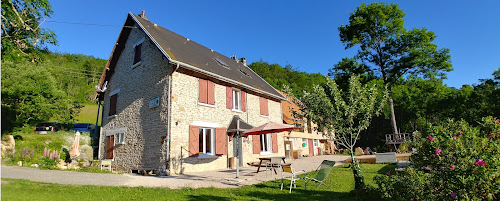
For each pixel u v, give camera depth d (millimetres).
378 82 30031
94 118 36219
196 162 13156
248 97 17703
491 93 27125
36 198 6129
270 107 20188
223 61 20141
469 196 5285
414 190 6133
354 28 26781
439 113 33406
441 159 5652
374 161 16750
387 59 26422
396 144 24891
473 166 5246
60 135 17172
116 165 14719
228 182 9625
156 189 8125
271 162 10383
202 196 7285
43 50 14383
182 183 9305
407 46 25172
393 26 25500
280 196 7441
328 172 8594
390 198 6305
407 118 36438
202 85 14164
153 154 12742
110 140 15672
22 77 20562
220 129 14562
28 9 12430
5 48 12648
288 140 22719
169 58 12320
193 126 13203
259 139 17828
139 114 14195
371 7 25844
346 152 32906
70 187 7617
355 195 7172
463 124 5922
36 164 12078
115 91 16500
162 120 12742
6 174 8734
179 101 12930
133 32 16500
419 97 34875
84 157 15492
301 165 15805
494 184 5160
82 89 50688
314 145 30406
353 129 8406
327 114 8461
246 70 23281
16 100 19422
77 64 63844
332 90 8594
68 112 23578
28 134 16922
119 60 17094
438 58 24844
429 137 5859
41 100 20391
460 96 31328
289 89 9578
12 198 5902
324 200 6957
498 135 5859
